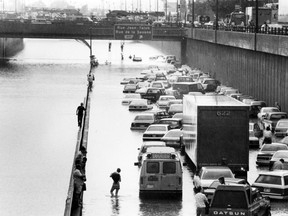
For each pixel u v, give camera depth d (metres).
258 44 93.50
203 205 36.66
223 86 116.44
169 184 45.56
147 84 122.12
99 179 51.16
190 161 56.19
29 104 107.50
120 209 42.38
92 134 73.94
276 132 73.31
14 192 55.50
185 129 59.09
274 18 137.88
